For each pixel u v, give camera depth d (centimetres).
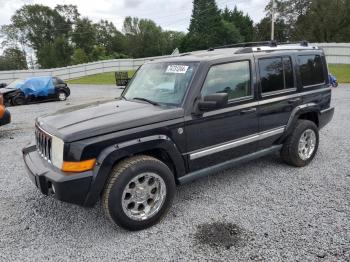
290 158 501
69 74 3697
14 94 1465
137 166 329
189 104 368
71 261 296
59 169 320
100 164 312
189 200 411
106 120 337
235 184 457
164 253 304
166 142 349
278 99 458
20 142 739
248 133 429
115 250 311
